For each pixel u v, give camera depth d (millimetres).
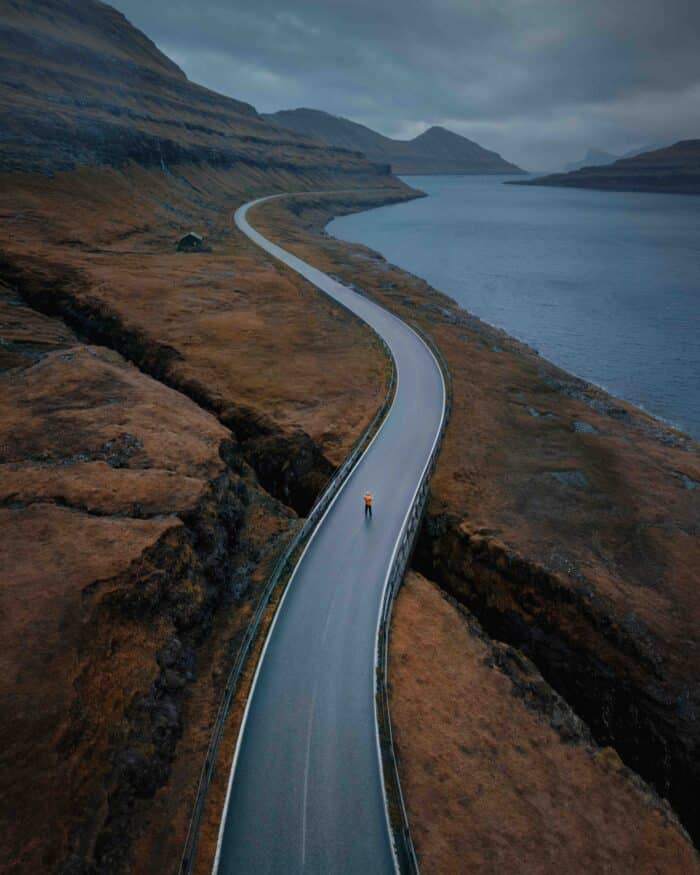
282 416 45938
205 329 61250
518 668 27312
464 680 25406
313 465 41625
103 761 18234
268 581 27953
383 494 35750
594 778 22375
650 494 41844
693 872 19766
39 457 32406
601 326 92000
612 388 69625
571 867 18781
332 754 20219
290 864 16938
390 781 19391
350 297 79812
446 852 18188
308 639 25016
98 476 30844
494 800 20312
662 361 78062
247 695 22297
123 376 45812
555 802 20891
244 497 35938
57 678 19172
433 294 96312
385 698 22062
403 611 28672
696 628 30438
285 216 163000
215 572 28375
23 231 80625
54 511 27516
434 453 40500
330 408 47719
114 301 64875
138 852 17094
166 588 24828
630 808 21500
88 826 16562
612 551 35500
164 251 92562
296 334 63656
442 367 56438
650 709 27391
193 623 25234
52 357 48281
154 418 39000
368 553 30422
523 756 22453
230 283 78750
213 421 41719
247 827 17859
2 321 55812
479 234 188375
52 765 17094
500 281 121312
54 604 21562
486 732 23062
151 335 58031
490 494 39562
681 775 25750
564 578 31953
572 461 45188
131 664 21438
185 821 18172
